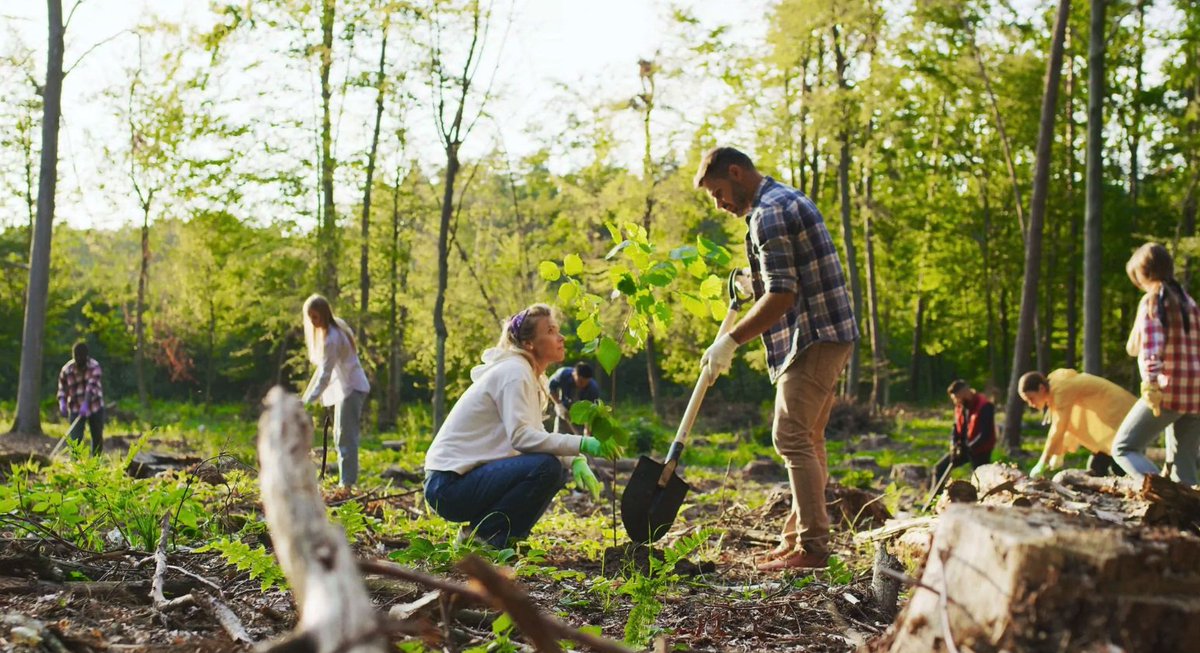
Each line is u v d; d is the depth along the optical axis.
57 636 2.48
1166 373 6.24
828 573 4.43
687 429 4.85
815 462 4.92
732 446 21.95
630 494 4.77
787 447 4.94
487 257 31.62
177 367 38.81
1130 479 5.70
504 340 5.20
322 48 23.62
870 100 25.70
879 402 34.72
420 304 31.44
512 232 32.50
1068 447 8.41
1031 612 1.76
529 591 3.82
